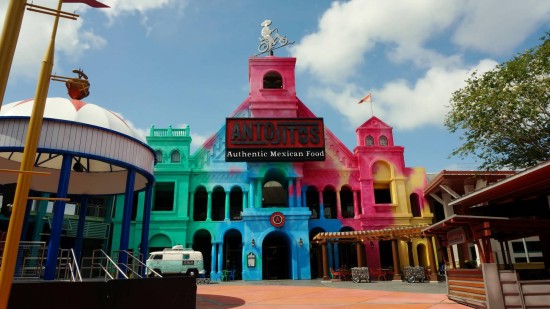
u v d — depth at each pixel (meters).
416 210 36.53
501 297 10.55
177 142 36.16
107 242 31.66
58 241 11.05
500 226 11.19
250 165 34.47
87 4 5.49
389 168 36.66
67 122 11.98
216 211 37.06
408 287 21.64
